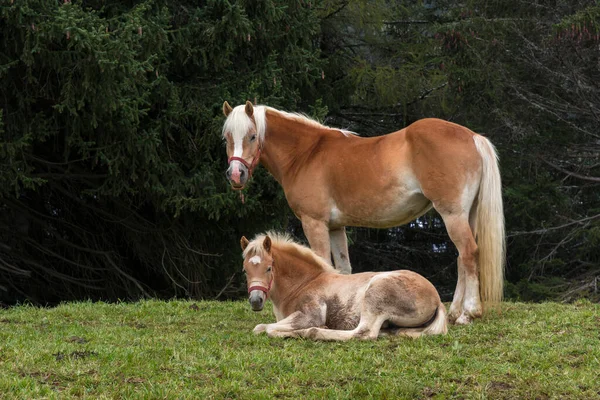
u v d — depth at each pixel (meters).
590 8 18.92
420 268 26.05
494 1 22.53
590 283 19.59
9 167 13.73
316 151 9.12
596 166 22.39
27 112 14.35
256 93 15.11
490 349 7.14
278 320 8.22
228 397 5.79
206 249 17.73
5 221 17.20
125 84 13.23
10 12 12.52
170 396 5.68
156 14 14.72
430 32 24.17
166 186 15.28
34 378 6.07
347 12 21.75
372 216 8.80
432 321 7.70
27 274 16.36
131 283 18.59
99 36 12.43
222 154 16.11
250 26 14.99
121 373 6.23
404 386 5.95
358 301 7.75
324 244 9.02
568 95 22.16
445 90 22.22
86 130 14.55
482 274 8.30
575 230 20.70
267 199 16.59
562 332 7.91
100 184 16.48
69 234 18.69
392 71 21.31
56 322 9.12
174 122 15.69
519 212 20.88
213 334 8.04
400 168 8.52
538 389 5.96
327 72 21.77
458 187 8.29
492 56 21.75
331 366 6.48
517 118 22.52
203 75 16.22
